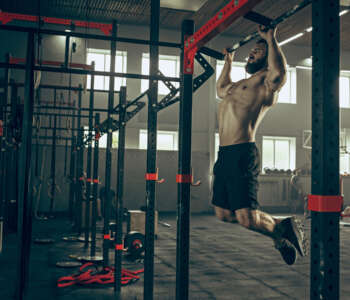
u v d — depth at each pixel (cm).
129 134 1292
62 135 1176
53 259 548
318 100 133
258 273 483
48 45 1220
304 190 1409
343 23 1241
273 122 1421
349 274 490
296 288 416
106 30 618
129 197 1270
